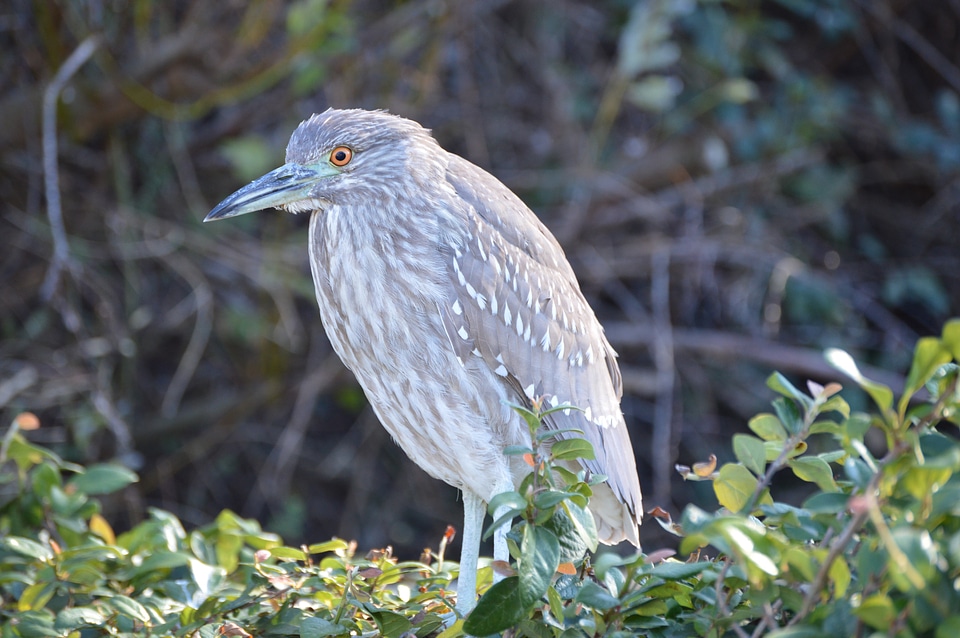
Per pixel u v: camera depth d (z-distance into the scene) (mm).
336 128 6371
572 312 6801
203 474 13039
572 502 4234
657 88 11609
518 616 4160
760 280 13258
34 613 5277
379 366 6426
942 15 14281
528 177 12852
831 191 13039
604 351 7207
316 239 6520
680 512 13242
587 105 13484
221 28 11688
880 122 13766
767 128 12852
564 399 6648
